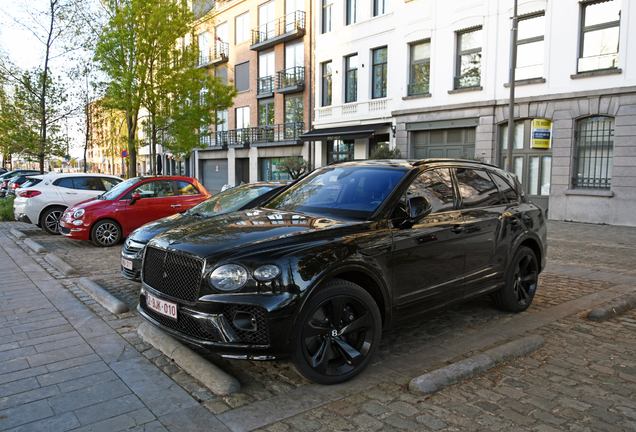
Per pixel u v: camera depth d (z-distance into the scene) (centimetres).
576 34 1434
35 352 376
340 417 276
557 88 1484
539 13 1522
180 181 1024
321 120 2362
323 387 316
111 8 1512
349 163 464
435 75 1805
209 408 286
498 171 505
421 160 425
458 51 1748
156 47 1545
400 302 359
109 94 1561
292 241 315
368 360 333
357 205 383
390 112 1995
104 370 342
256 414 278
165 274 333
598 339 415
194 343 305
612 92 1362
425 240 373
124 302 540
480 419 275
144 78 1536
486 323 464
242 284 292
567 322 464
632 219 1349
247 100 3064
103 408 285
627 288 604
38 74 1479
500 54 1608
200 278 302
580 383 324
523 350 373
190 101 1712
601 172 1433
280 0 2727
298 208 412
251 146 2991
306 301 296
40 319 464
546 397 303
